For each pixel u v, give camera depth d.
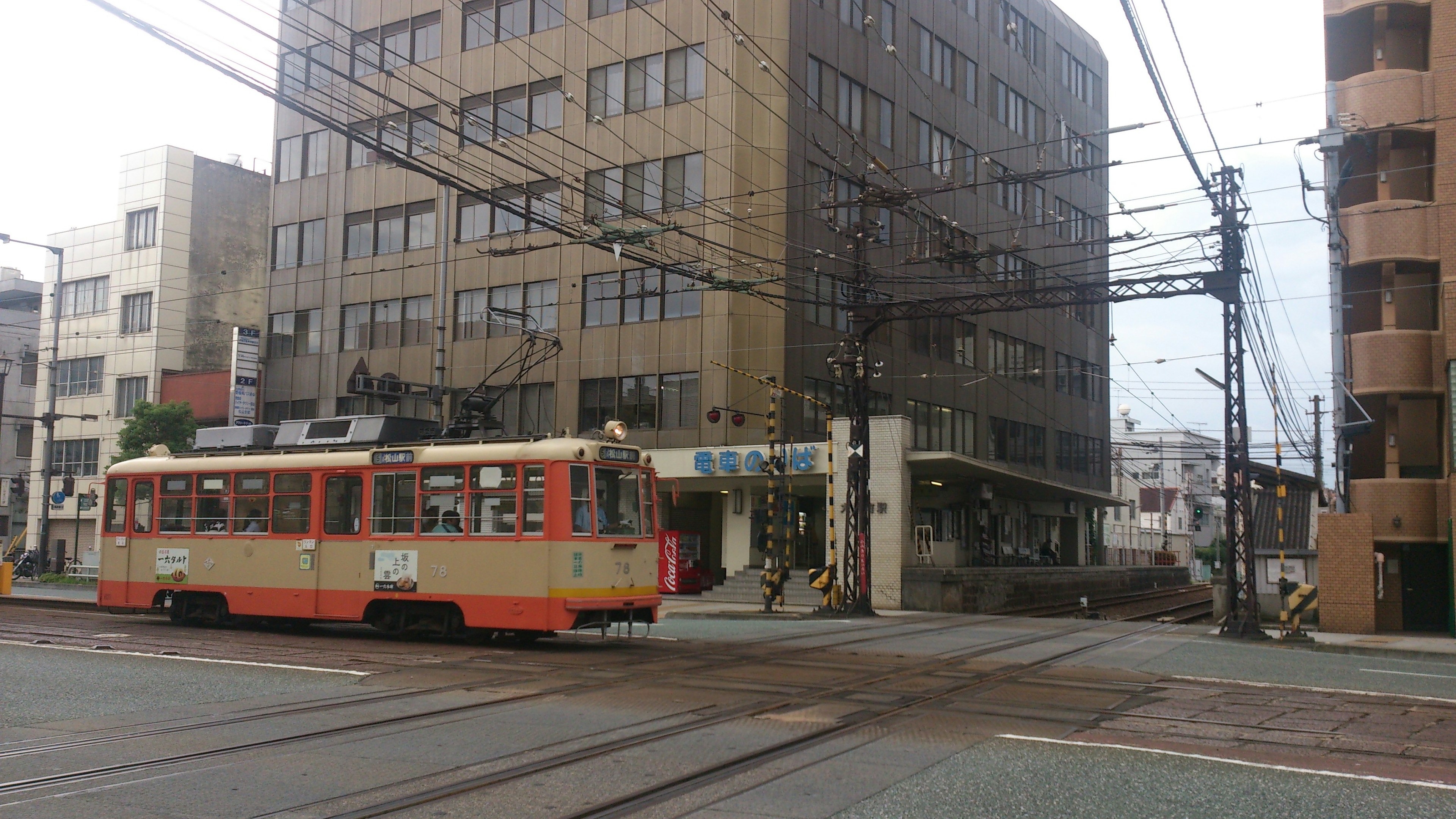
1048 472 51.16
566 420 37.22
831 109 36.53
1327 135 24.36
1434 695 13.77
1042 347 51.28
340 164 43.59
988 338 46.53
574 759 8.71
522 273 38.66
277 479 19.95
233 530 20.33
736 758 8.77
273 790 7.66
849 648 18.38
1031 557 48.34
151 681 13.17
